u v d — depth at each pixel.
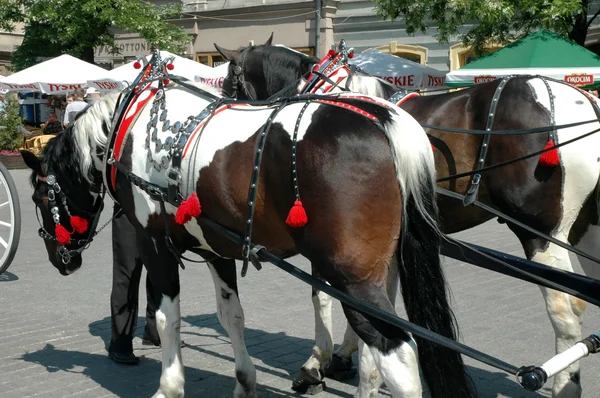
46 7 19.98
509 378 4.89
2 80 16.91
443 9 12.14
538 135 4.07
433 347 3.18
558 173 4.03
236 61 5.41
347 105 3.25
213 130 3.60
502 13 11.17
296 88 4.79
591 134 3.92
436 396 3.18
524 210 4.13
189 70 13.56
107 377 4.89
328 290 3.10
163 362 4.04
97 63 24.03
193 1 22.30
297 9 20.45
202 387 4.74
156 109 3.95
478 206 4.18
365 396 4.00
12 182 7.25
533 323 6.09
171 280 4.02
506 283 7.54
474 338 5.70
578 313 4.00
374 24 19.31
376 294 3.07
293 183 3.17
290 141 3.22
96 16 19.86
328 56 4.64
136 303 5.18
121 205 4.15
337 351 4.93
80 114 4.55
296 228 3.20
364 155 3.08
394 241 3.14
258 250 3.39
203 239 3.80
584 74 10.05
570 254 8.10
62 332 5.88
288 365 5.17
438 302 3.15
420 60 18.59
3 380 4.79
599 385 4.72
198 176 3.56
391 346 3.01
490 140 4.22
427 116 4.52
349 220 3.05
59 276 7.79
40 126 23.28
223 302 4.33
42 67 16.86
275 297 7.02
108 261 8.55
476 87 4.46
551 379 4.88
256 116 3.50
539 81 4.24
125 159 4.00
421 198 3.13
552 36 10.77
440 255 3.42
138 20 20.11
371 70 12.57
